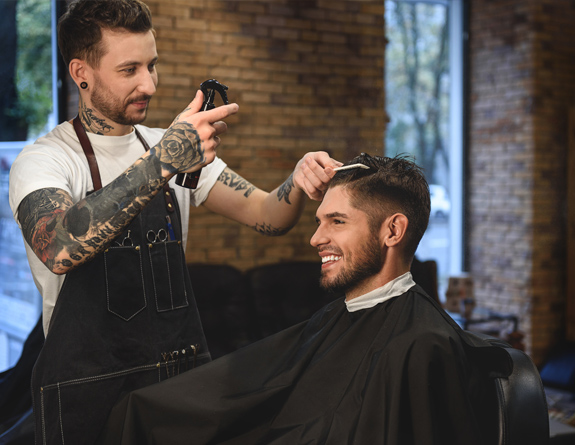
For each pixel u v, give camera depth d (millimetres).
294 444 1192
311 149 3846
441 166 4648
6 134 3441
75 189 1271
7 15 3359
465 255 4703
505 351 1116
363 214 1240
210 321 3383
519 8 4297
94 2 1164
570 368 4113
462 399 1085
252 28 3643
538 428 1180
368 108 3982
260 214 1528
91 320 1254
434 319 1162
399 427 1080
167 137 1074
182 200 1452
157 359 1329
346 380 1229
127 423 1220
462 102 4660
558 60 4332
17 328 3582
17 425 1724
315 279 3643
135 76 1217
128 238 1301
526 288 4316
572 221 4355
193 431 1234
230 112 1121
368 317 1268
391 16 4395
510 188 4402
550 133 4312
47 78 3488
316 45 3814
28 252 1288
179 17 3451
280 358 1349
